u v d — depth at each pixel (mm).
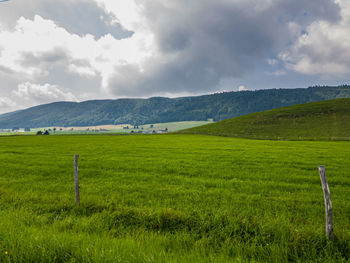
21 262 3695
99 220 6070
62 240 4273
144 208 7480
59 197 9047
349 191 11031
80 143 50219
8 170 17438
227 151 31641
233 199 9398
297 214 7371
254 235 5277
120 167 18703
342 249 4672
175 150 33281
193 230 5594
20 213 6641
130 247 4141
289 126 99250
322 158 23984
